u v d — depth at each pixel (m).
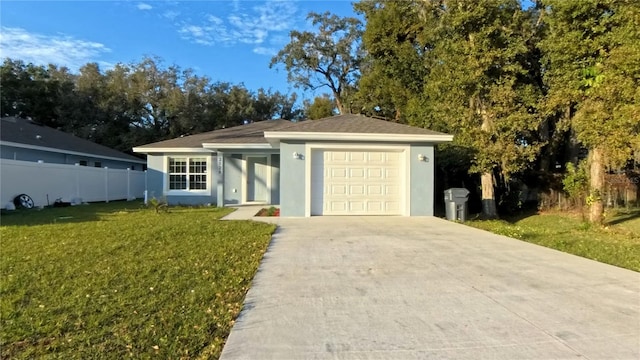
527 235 9.86
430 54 20.12
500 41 15.30
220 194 17.33
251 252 7.03
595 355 3.22
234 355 3.23
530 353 3.25
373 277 5.49
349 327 3.78
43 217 12.54
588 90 12.20
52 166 17.34
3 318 4.05
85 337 3.62
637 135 11.12
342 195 12.66
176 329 3.79
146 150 17.89
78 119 33.69
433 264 6.25
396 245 7.79
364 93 24.36
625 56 10.77
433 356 3.20
